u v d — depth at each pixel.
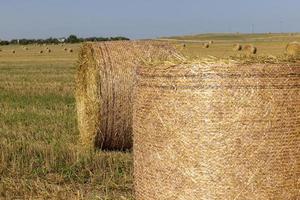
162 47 10.56
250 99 5.30
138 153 5.97
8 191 7.94
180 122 5.46
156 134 5.65
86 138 11.11
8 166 9.41
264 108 5.32
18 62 44.31
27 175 8.83
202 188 5.40
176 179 5.52
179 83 5.45
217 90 5.31
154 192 5.72
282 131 5.38
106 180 8.32
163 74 5.56
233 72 5.30
